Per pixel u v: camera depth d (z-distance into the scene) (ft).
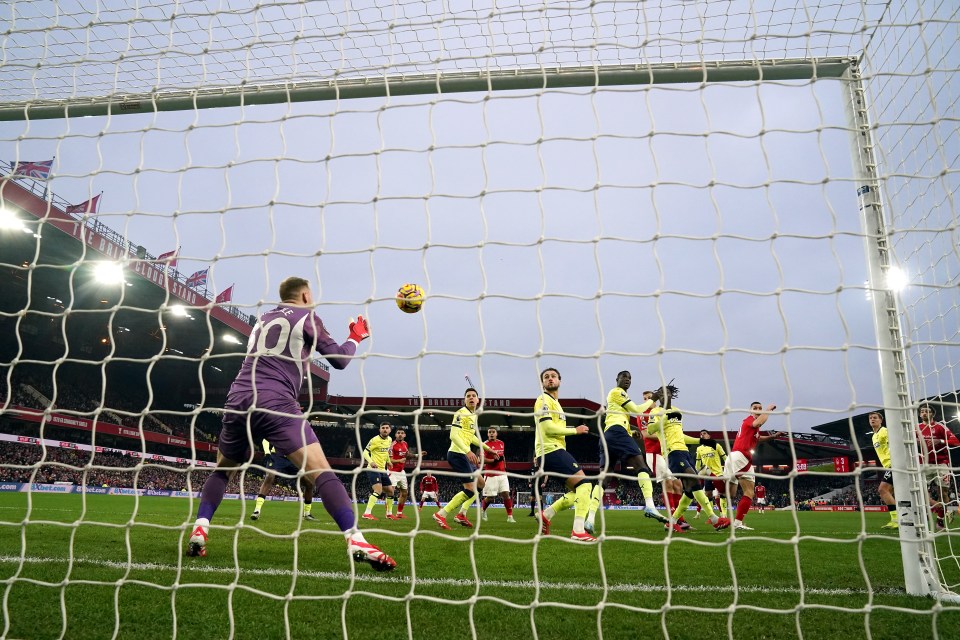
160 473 123.85
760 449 131.54
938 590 12.06
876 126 10.22
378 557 11.48
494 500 45.68
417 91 13.94
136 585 11.85
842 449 132.16
